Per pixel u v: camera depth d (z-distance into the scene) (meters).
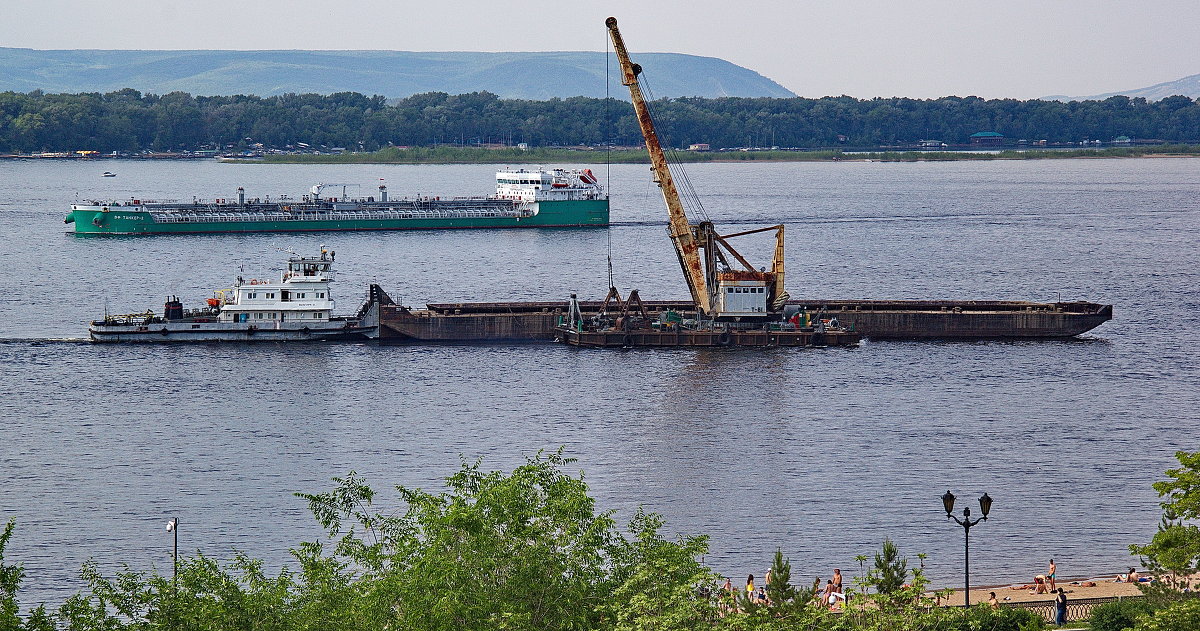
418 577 151.25
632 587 156.75
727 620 157.25
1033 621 173.50
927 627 166.62
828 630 161.12
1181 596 179.88
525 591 153.62
